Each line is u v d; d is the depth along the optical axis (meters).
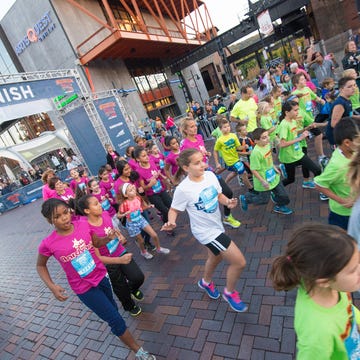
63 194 5.81
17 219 12.88
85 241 2.41
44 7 16.56
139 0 23.55
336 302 1.18
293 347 2.23
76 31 17.30
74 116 11.43
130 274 3.01
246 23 16.97
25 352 3.51
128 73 21.08
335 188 2.31
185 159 2.41
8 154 18.67
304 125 4.83
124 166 3.90
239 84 45.28
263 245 3.65
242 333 2.53
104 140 11.53
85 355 3.06
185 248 4.39
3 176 27.66
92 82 17.44
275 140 5.83
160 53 23.91
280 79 9.98
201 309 3.01
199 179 2.56
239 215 4.67
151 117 23.00
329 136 3.82
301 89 5.37
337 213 2.38
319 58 8.48
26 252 7.55
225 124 4.62
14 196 17.00
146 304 3.42
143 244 4.36
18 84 7.67
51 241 2.31
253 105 5.69
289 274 1.19
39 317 4.18
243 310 2.71
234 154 4.83
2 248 8.85
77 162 17.28
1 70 21.45
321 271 1.03
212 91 37.72
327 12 12.13
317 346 1.10
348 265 1.02
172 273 3.87
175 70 21.09
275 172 3.92
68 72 10.17
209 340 2.59
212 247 2.55
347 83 3.46
